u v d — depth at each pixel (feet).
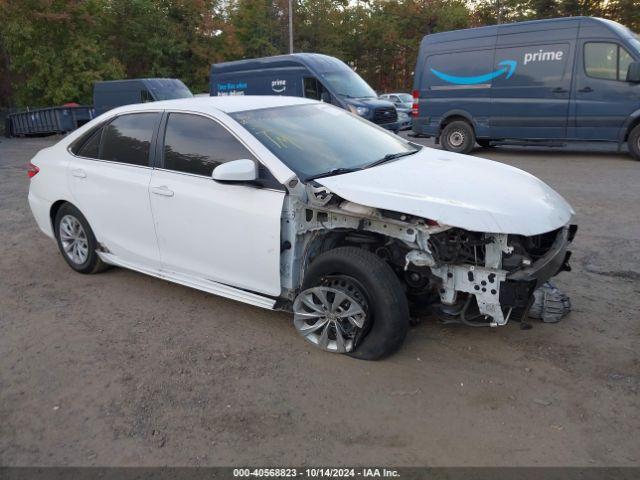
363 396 10.82
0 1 77.46
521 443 9.35
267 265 12.73
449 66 41.27
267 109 14.76
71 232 17.72
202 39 104.63
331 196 11.85
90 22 86.17
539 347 12.30
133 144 15.51
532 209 11.26
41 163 18.30
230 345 13.02
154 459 9.35
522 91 38.06
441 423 9.95
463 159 14.64
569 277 16.15
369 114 46.98
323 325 12.35
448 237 11.04
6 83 95.25
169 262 14.97
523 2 125.18
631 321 13.33
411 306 12.48
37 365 12.46
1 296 16.48
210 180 13.56
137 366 12.25
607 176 30.42
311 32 131.23
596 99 35.47
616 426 9.65
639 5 104.47
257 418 10.30
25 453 9.64
